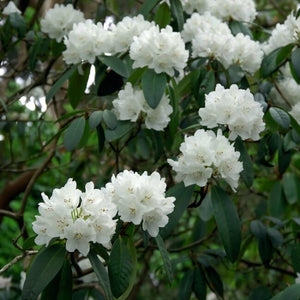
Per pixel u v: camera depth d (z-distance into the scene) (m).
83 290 1.55
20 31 1.68
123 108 1.31
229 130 1.21
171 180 1.45
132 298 2.18
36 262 0.97
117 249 1.02
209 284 1.55
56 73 2.00
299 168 2.03
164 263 1.07
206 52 1.44
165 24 1.58
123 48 1.41
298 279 1.27
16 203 3.00
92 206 0.96
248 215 2.22
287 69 1.66
